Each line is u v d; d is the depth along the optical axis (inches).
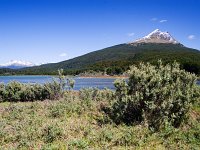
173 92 579.2
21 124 533.0
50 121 561.0
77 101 757.9
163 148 438.6
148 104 550.0
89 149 414.3
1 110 692.1
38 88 929.5
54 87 914.1
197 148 435.8
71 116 613.9
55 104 708.7
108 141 458.6
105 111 649.0
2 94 922.1
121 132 495.2
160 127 526.9
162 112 542.6
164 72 611.2
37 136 466.6
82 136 476.7
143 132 487.8
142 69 620.4
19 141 446.6
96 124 555.5
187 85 620.1
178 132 509.7
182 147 444.1
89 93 841.5
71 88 983.0
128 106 574.9
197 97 650.8
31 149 422.3
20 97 930.7
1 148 418.3
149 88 568.7
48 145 429.1
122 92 590.6
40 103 762.8
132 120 573.3
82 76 6486.2
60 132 469.7
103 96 851.4
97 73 6461.6
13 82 949.2
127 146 440.8
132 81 586.9
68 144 431.5
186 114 589.3
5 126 533.3
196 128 537.0
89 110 666.2
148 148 435.5
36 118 575.5
